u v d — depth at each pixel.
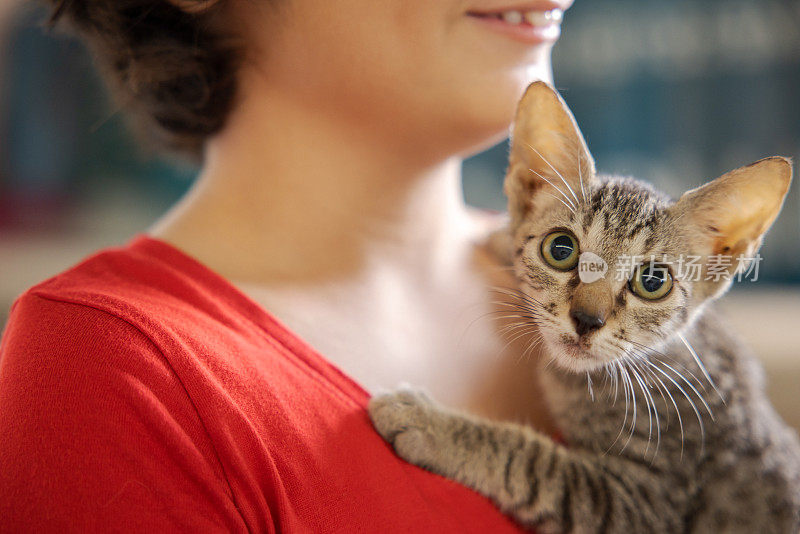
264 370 0.34
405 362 0.39
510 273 0.43
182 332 0.33
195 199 0.42
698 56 0.81
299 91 0.39
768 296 0.76
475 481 0.37
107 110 0.54
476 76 0.38
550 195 0.40
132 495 0.31
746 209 0.39
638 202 0.39
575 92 0.84
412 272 0.42
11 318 0.35
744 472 0.40
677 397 0.40
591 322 0.38
